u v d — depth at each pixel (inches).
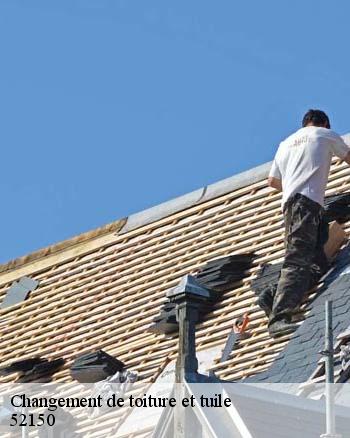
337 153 1574.8
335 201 1628.9
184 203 1845.5
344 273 1556.3
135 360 1668.3
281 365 1481.3
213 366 1562.5
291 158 1568.7
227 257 1673.2
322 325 1496.1
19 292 1909.4
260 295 1562.5
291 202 1556.3
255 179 1797.5
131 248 1855.3
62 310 1843.0
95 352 1675.7
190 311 1249.4
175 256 1790.1
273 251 1675.7
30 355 1803.6
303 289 1541.6
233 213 1775.3
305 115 1594.5
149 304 1756.9
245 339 1574.8
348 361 1409.9
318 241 1571.1
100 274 1855.3
